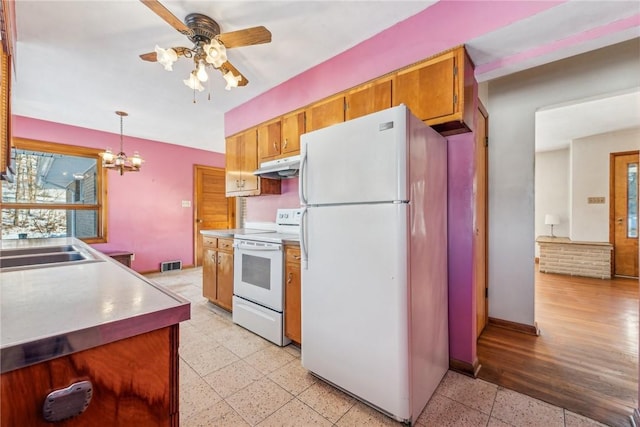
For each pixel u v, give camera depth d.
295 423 1.45
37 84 2.76
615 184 4.66
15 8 1.72
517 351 2.20
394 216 1.39
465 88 1.70
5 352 0.48
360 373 1.54
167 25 1.91
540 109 2.58
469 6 1.63
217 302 3.10
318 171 1.74
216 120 3.86
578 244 4.72
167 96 3.07
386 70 2.00
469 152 1.88
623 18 1.44
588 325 2.70
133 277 1.01
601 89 2.31
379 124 1.44
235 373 1.89
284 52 2.29
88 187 4.22
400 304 1.38
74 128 4.04
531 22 1.47
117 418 0.61
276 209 3.39
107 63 2.39
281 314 2.27
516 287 2.62
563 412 1.52
